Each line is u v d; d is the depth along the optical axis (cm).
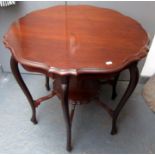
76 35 98
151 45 143
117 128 134
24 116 139
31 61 83
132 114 143
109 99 152
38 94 154
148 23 134
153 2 124
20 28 101
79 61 83
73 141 126
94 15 115
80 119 138
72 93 122
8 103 147
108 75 90
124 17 114
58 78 88
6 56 161
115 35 98
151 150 124
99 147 124
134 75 96
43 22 106
